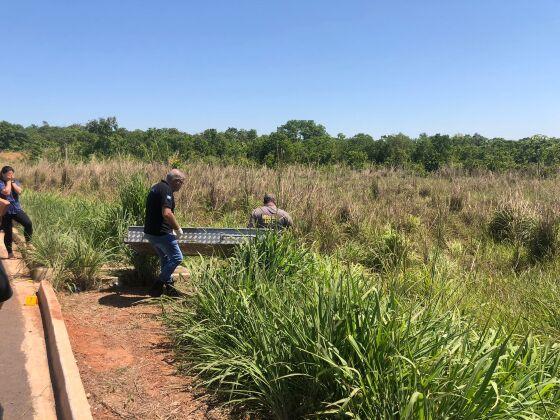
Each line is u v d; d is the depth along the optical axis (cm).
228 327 457
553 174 2367
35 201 1240
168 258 656
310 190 1228
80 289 686
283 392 357
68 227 895
